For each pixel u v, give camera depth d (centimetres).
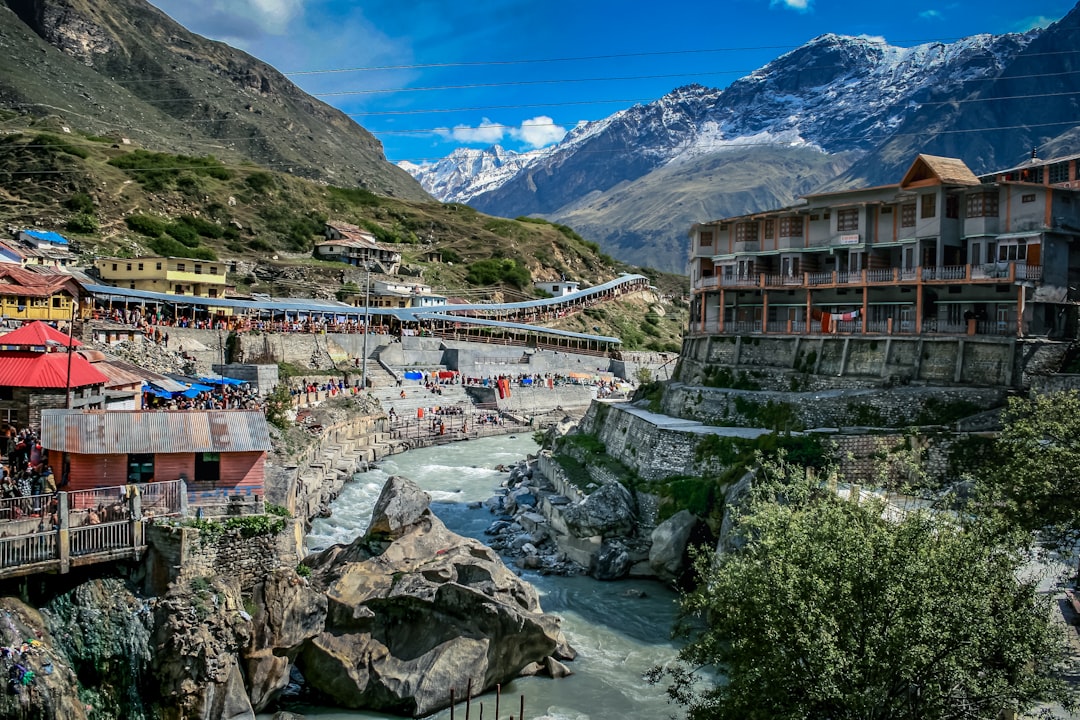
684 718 3684
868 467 5584
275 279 15512
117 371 5781
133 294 10244
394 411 11038
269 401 7925
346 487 7694
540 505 6969
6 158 17125
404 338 13125
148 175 18562
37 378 4681
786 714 2528
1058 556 3978
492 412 12288
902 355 6788
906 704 2553
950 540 2684
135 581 3466
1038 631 2528
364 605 3866
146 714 3212
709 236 9062
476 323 14588
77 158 17638
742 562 3073
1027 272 6444
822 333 7400
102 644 3247
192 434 3894
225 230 17962
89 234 14862
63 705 2939
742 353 8000
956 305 6944
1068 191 6619
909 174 7300
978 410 5956
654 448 6544
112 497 3669
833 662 2436
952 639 2478
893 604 2547
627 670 4203
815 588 2611
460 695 3778
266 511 3916
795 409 6512
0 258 10581
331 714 3647
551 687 3994
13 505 3469
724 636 3028
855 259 7619
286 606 3631
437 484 8194
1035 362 6131
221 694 3291
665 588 5375
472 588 3978
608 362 16038
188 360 9419
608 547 5672
